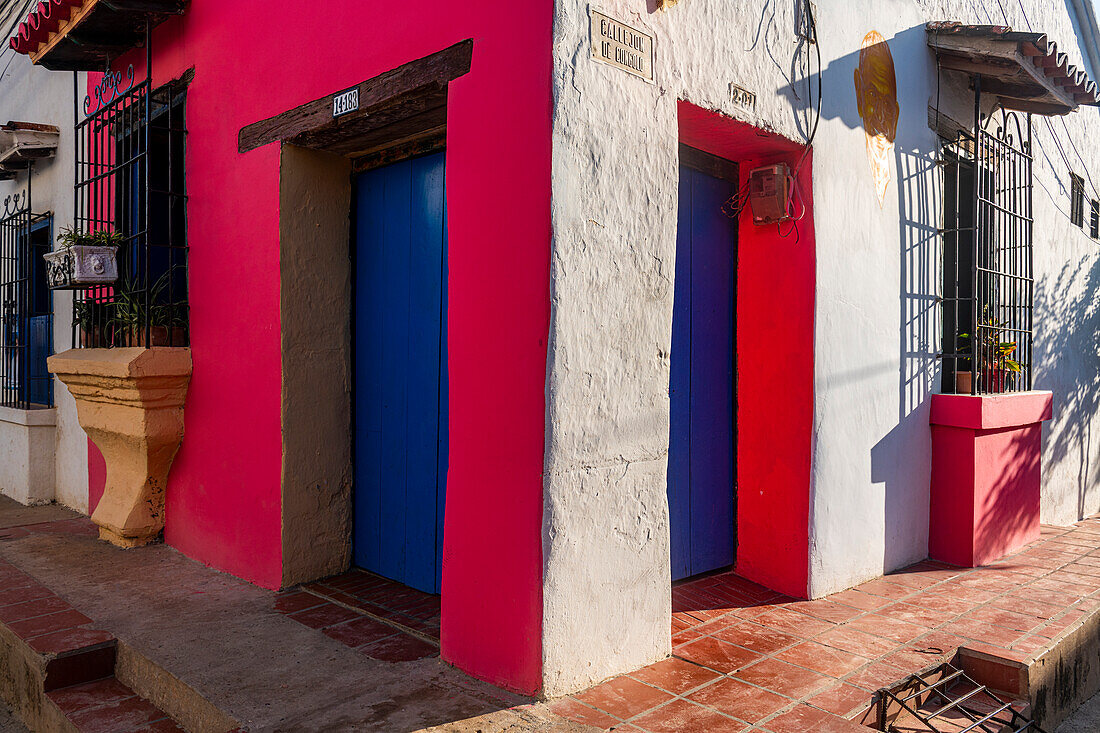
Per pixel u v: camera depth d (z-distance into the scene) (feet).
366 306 15.23
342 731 8.89
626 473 10.77
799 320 14.40
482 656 10.41
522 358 9.90
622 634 10.75
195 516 16.49
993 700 11.27
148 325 16.03
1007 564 17.24
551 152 9.55
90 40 17.67
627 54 10.61
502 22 10.18
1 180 27.25
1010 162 20.21
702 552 14.99
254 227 14.70
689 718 9.36
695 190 14.62
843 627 12.79
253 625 12.46
